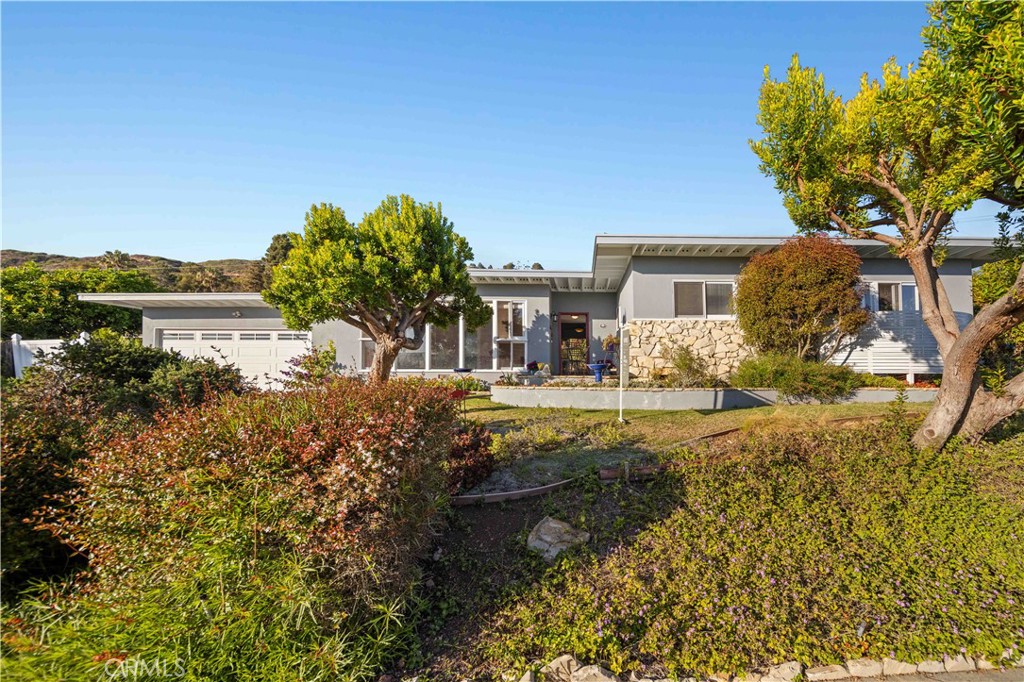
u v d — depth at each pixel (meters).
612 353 17.31
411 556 3.58
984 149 4.50
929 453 5.30
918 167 6.09
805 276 11.08
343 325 15.15
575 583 3.67
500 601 3.56
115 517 2.83
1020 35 4.18
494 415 9.00
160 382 6.71
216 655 2.55
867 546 4.02
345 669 2.76
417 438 3.33
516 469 5.55
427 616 3.46
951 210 5.13
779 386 10.41
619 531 4.32
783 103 6.61
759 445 5.59
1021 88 4.12
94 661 2.26
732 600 3.45
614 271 14.95
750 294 11.76
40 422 3.87
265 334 15.41
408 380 4.95
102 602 2.69
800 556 3.91
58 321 20.91
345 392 3.83
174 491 2.77
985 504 4.57
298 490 2.76
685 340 12.84
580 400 10.05
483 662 3.03
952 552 3.96
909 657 3.03
